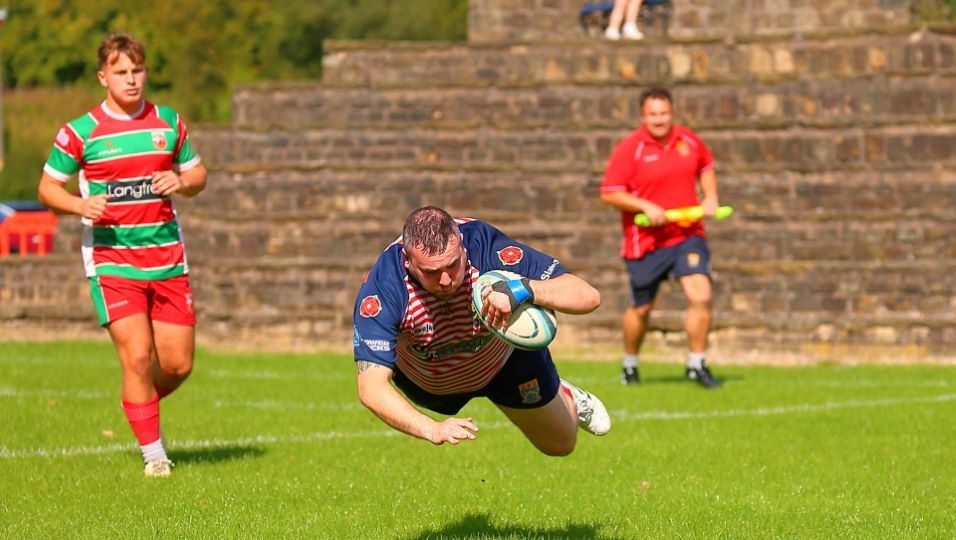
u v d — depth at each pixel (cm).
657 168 4844
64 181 3078
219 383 5294
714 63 7194
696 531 2528
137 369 3098
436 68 7894
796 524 2608
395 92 7419
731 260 6825
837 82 6938
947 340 6372
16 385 5103
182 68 17088
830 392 4938
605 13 8206
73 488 2958
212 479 3073
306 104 7488
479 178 7100
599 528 2561
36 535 2456
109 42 3078
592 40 7406
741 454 3450
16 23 18512
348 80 7575
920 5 8338
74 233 8569
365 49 7981
